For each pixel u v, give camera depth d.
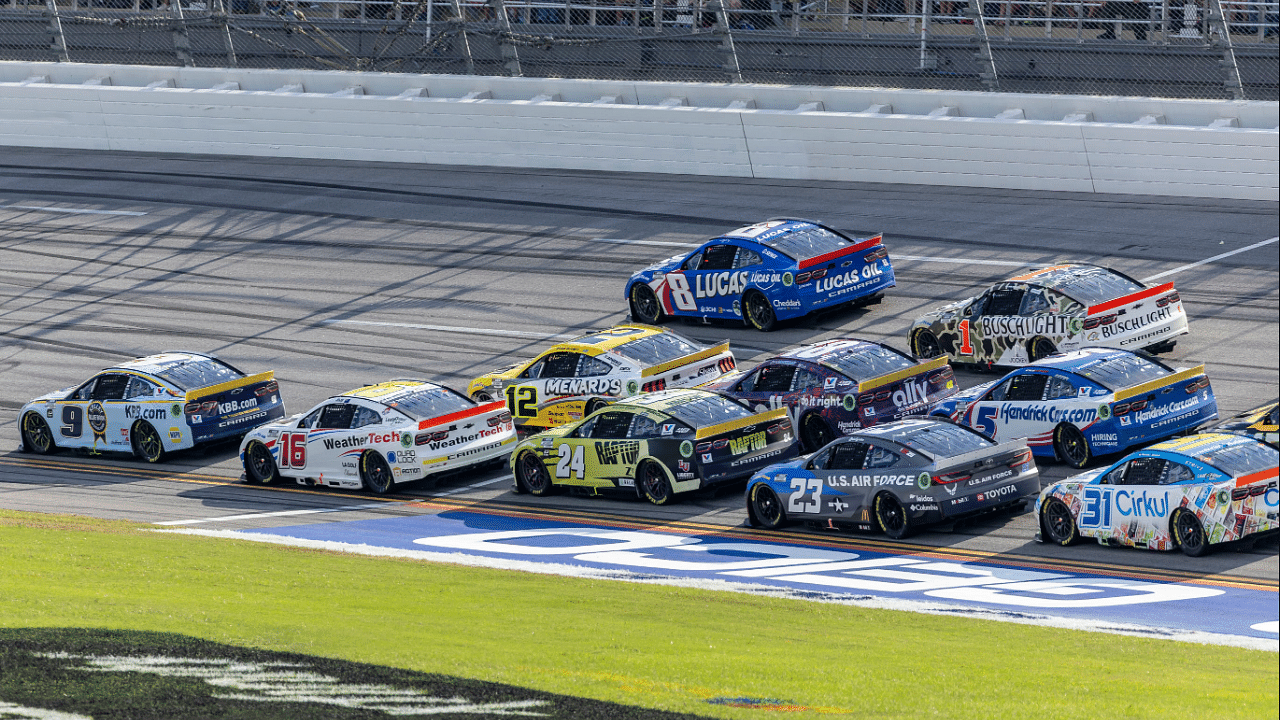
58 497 83.00
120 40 184.62
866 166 135.00
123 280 130.62
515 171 150.62
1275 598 53.28
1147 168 122.06
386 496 81.00
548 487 79.00
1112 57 131.12
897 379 79.38
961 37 133.50
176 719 32.81
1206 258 106.81
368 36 168.75
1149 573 58.03
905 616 51.22
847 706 35.53
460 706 34.53
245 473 86.50
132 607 45.72
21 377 109.12
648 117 144.50
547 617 49.03
